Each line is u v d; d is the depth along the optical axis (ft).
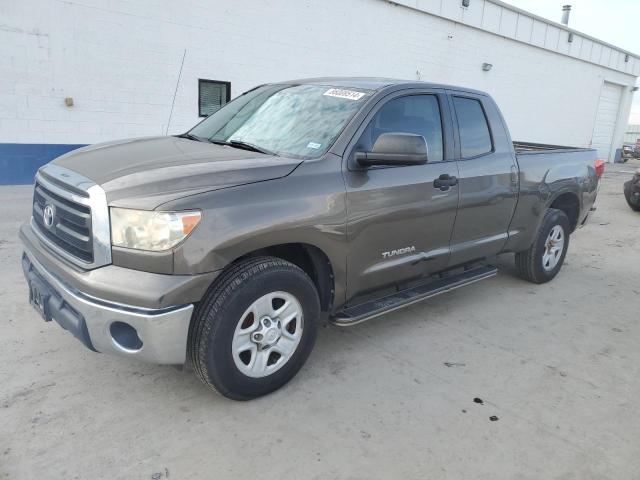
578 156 18.38
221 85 35.17
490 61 56.49
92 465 7.99
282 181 9.67
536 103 65.82
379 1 43.21
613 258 22.29
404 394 10.48
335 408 9.86
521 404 10.39
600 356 12.76
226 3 33.91
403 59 46.98
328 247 10.40
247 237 9.00
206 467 8.11
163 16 31.55
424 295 12.96
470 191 13.47
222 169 9.35
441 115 13.12
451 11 49.67
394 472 8.24
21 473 7.72
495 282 17.94
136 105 31.78
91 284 8.43
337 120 11.23
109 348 8.69
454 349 12.62
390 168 11.55
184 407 9.60
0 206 24.12
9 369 10.42
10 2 26.84
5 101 27.86
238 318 9.18
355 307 11.87
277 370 10.09
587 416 10.12
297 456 8.47
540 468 8.55
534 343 13.25
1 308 13.07
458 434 9.29
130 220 8.35
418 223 12.21
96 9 29.25
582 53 70.18
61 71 28.96
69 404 9.45
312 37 39.17
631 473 8.57
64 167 10.14
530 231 16.43
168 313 8.36
